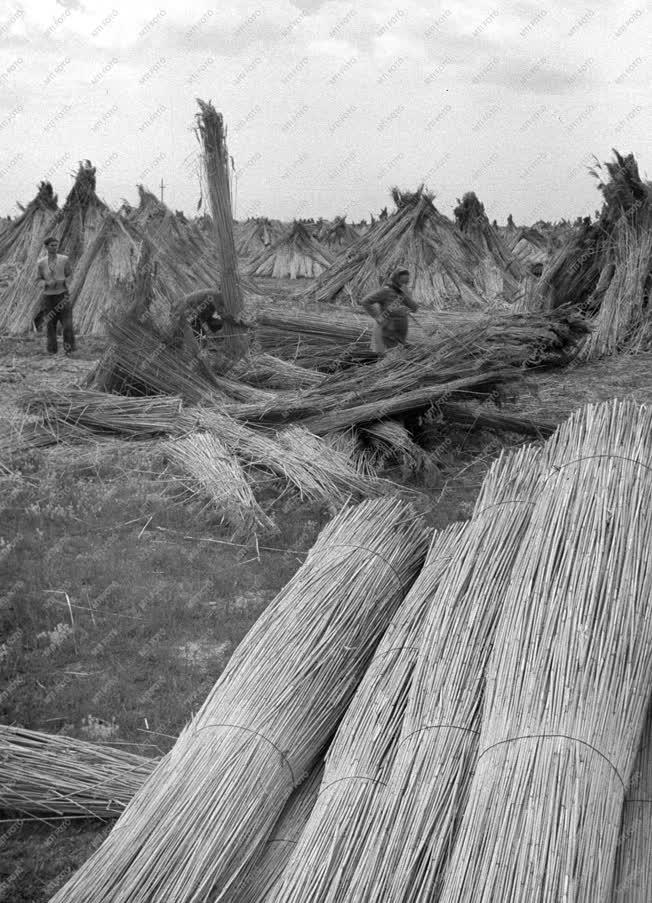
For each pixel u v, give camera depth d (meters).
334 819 3.02
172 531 6.84
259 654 3.82
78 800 3.73
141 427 9.02
